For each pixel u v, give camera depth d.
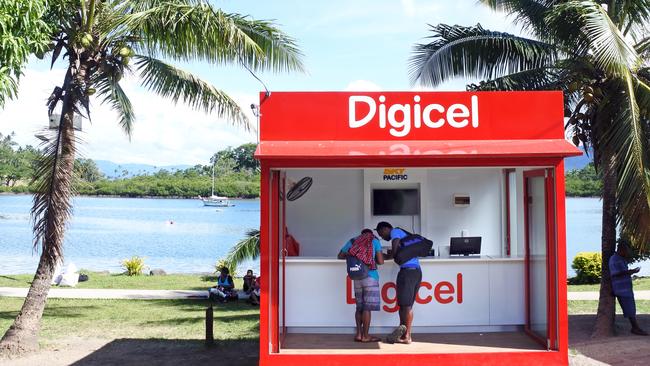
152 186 128.75
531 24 13.39
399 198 11.51
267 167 8.38
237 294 18.89
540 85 13.02
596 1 12.59
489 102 8.90
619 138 10.59
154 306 17.33
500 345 8.85
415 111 8.86
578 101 12.92
